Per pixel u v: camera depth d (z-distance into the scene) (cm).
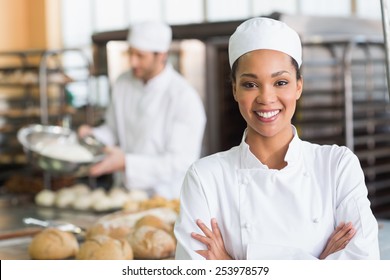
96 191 360
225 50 508
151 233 231
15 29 867
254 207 162
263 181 162
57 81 634
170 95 376
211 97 511
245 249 162
